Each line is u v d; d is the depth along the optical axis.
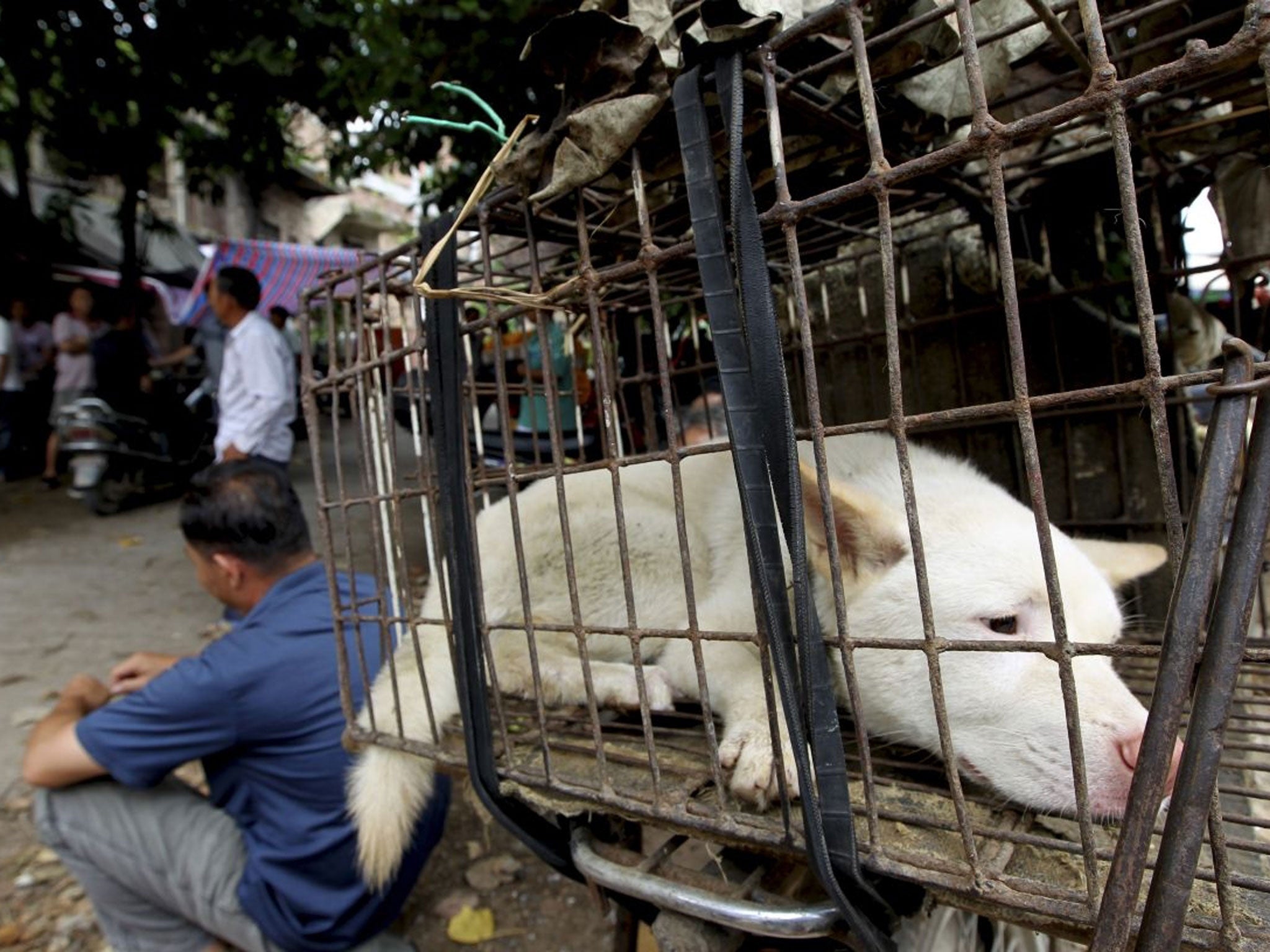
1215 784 0.59
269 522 2.24
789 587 1.52
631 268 0.96
